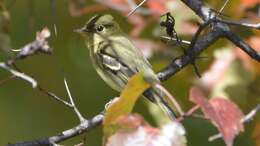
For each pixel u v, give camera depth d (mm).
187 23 11648
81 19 15242
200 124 14469
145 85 6164
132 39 12320
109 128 6184
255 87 11680
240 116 5953
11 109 16031
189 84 11922
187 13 11641
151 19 12156
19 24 15617
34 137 15945
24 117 16031
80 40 15461
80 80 15711
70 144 15383
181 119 5871
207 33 10820
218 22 9555
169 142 5766
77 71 15711
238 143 14055
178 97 12000
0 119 15945
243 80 11453
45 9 15477
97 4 12953
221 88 11414
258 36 11695
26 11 15633
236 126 5895
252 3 11555
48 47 6934
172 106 10117
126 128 5867
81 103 15672
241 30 12102
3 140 15852
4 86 16031
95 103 15656
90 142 15555
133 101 6238
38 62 15766
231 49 11625
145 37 12938
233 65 11500
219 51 11672
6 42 6961
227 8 11664
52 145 8836
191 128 14461
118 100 6188
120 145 5828
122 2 12125
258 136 10578
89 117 15633
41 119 16016
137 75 6121
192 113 5906
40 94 16062
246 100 11750
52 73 15812
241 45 10148
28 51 6930
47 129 15945
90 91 15688
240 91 11430
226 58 11562
